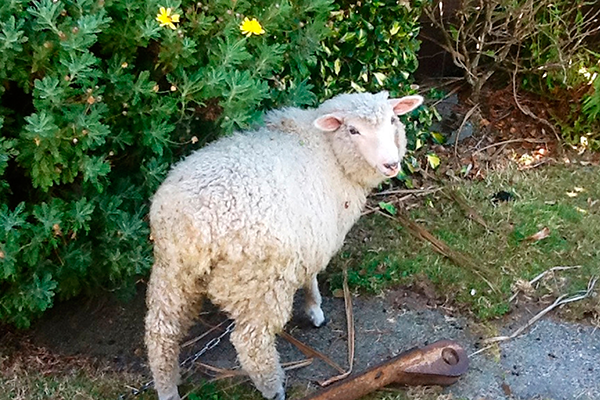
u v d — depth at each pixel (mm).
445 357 2395
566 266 2809
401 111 2414
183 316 2256
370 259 2834
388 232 2951
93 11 2182
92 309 2625
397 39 3041
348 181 2383
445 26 3566
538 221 2977
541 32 3393
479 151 3334
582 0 3332
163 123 2318
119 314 2613
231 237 2125
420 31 3580
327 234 2297
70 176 2273
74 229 2305
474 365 2488
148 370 2465
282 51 2406
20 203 2268
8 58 2131
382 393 2391
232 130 2344
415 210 3057
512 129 3434
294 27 2535
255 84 2348
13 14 2156
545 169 3258
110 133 2324
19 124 2301
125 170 2479
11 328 2551
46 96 2148
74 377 2432
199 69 2320
